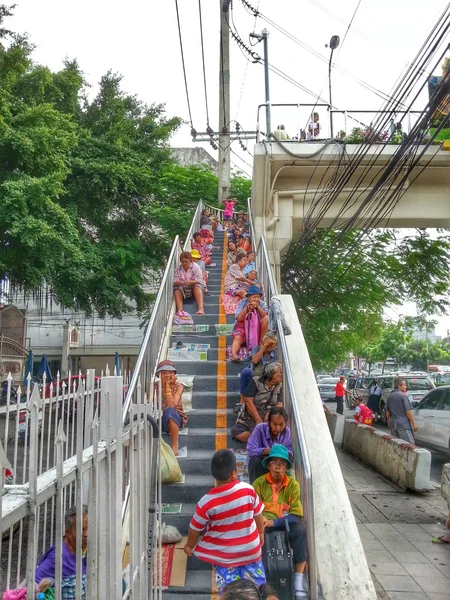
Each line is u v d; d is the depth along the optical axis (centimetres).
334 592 471
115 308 2209
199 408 736
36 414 197
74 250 1772
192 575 479
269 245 1393
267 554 421
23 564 421
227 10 1858
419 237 1894
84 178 2103
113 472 299
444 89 727
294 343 833
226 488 381
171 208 2292
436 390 1299
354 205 1376
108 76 2506
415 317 2191
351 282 1894
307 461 461
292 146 1317
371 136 1097
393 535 708
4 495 194
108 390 304
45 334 3180
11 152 1709
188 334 957
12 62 1666
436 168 1316
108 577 274
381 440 1072
